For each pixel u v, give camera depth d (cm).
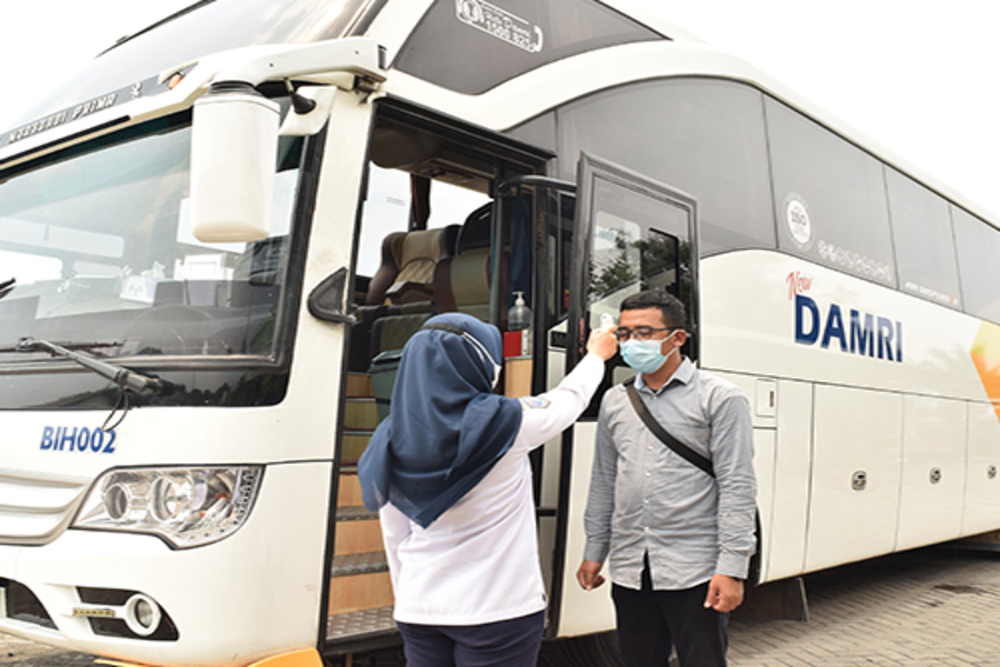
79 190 365
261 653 292
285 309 308
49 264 362
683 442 296
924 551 1018
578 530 400
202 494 290
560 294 398
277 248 313
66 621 304
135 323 323
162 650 289
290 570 298
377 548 371
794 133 619
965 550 998
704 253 503
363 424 467
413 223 564
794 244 588
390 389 426
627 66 473
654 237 437
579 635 407
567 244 406
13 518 321
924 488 716
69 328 338
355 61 318
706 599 283
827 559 585
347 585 345
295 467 303
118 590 294
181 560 286
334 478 314
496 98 388
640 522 300
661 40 515
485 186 500
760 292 543
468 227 498
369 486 223
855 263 659
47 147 379
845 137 683
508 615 221
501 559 224
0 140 412
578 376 259
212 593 285
